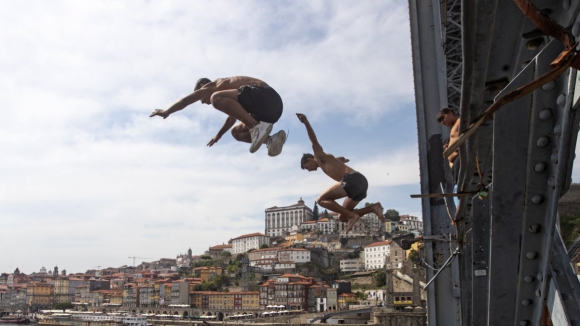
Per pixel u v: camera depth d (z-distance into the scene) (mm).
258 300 131125
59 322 127625
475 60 1874
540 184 2777
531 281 3219
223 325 95000
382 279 129750
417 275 70000
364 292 128250
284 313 107562
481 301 4520
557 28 1588
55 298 188125
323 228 190875
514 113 2570
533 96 2457
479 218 4281
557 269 3439
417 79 8953
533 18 1631
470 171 2854
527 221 2957
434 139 8453
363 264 159250
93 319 123188
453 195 3115
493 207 2994
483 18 1704
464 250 6648
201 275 161250
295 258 156750
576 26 2059
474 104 2113
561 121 2436
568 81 2266
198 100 4641
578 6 1981
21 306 185875
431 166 8289
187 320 115500
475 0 1632
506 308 3414
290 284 126000
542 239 2980
